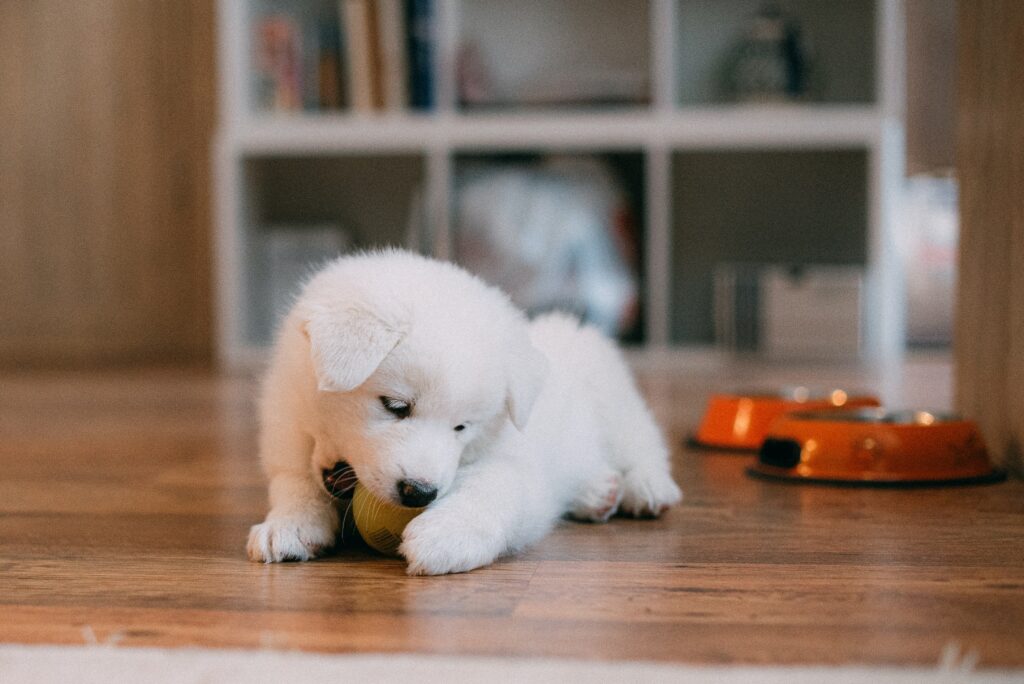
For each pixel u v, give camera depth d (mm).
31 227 4230
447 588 994
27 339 4242
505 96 4051
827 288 3643
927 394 2652
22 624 884
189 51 4160
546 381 1274
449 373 1026
